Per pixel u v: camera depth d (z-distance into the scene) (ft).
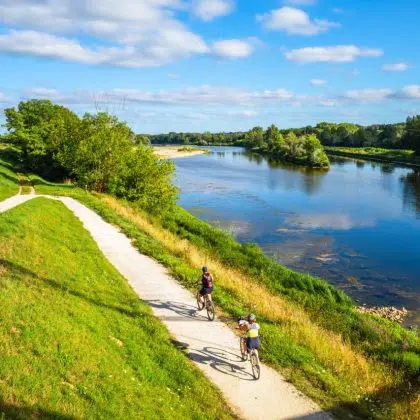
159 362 43.11
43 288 48.01
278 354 48.42
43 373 31.78
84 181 156.15
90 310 47.67
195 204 210.18
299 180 303.07
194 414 35.99
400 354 55.01
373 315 82.64
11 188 154.40
